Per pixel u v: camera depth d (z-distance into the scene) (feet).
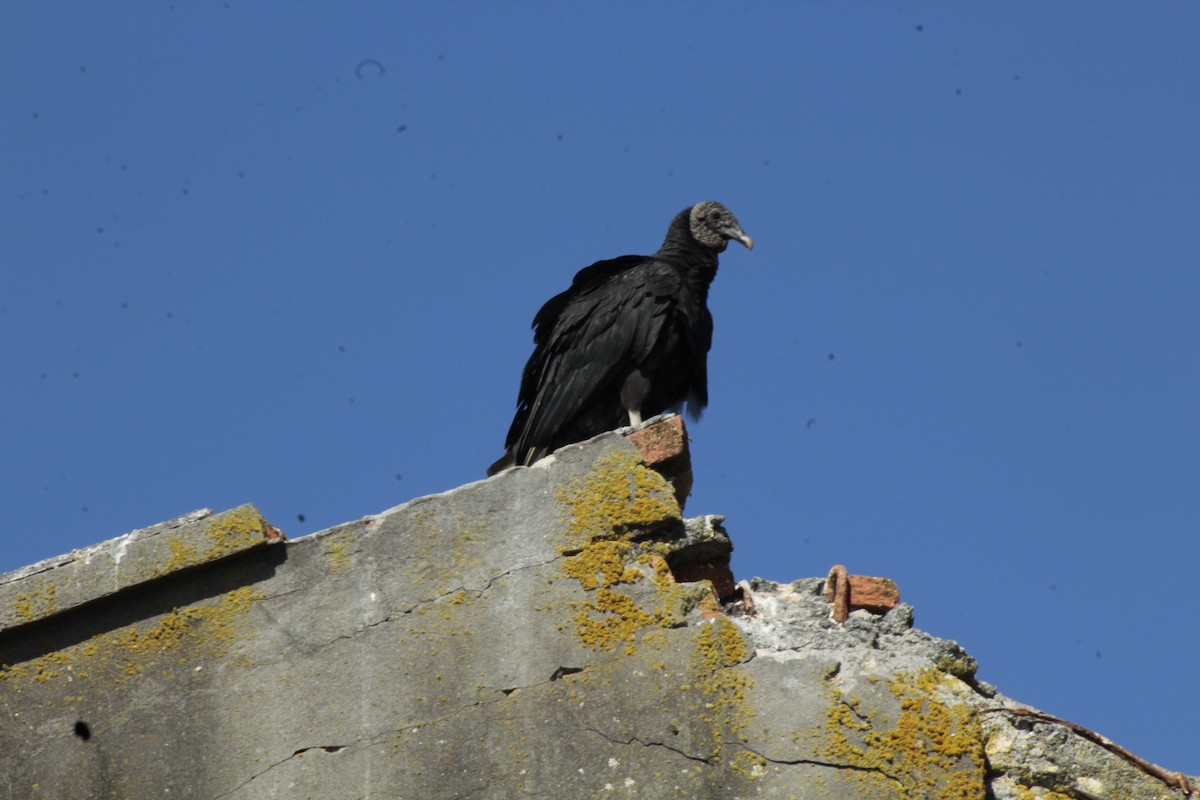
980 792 32.27
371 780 33.60
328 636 34.94
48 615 35.27
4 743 34.83
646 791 32.73
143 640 35.35
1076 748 34.78
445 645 34.53
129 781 34.27
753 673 33.42
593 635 34.14
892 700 33.09
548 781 33.12
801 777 32.55
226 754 34.24
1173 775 34.86
